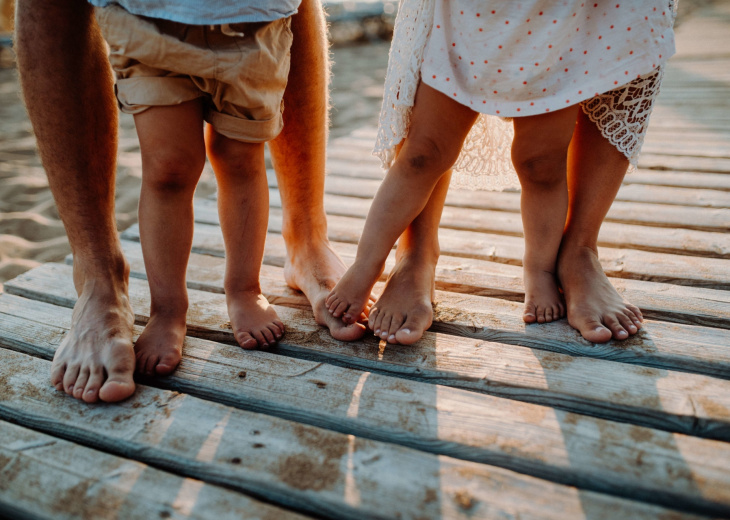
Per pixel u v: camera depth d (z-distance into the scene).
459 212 2.20
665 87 4.79
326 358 1.31
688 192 2.30
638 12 1.14
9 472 0.98
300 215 1.54
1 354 1.31
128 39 1.05
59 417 1.11
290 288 1.62
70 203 1.27
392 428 1.07
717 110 3.81
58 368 1.19
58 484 0.95
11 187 3.21
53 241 2.53
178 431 1.07
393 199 1.29
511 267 1.72
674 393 1.13
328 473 0.97
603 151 1.35
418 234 1.45
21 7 1.14
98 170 1.29
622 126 1.29
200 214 2.26
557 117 1.20
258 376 1.22
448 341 1.34
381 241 1.31
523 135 1.25
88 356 1.18
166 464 1.01
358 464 0.98
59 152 1.22
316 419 1.11
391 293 1.38
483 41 1.13
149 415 1.11
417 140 1.24
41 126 1.19
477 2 1.11
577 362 1.24
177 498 0.93
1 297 1.57
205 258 1.88
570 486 0.96
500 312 1.45
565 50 1.16
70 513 0.90
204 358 1.29
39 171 3.53
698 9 13.33
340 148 3.28
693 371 1.23
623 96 1.26
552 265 1.43
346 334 1.34
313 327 1.42
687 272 1.63
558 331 1.34
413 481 0.95
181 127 1.13
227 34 1.07
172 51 1.04
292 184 1.50
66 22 1.17
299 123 1.41
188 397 1.16
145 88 1.09
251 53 1.10
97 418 1.10
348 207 2.31
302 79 1.37
